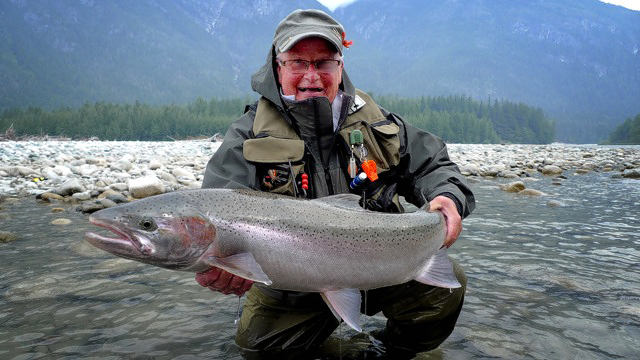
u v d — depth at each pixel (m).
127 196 3.01
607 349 1.07
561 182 4.21
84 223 2.24
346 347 1.12
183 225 0.91
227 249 0.94
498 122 62.03
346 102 1.10
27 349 1.04
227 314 1.25
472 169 4.93
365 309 1.11
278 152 1.04
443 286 1.01
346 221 1.00
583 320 1.21
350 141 1.08
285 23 1.08
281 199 1.00
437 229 1.06
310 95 1.09
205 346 1.08
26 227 2.15
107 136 31.62
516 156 7.56
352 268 0.99
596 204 2.97
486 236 2.10
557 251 1.85
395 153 1.10
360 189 1.10
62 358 1.01
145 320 1.20
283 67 1.08
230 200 0.97
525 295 1.38
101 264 1.63
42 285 1.42
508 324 1.19
